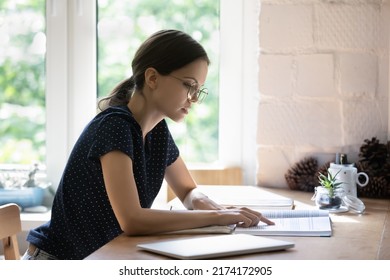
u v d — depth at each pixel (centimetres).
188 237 157
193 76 173
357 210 210
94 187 172
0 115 299
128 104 182
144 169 179
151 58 173
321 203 209
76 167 173
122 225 159
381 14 264
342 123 269
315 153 271
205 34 291
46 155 295
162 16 292
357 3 265
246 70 290
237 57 289
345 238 163
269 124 273
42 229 180
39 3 293
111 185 161
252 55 289
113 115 170
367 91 266
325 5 266
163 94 174
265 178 276
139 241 153
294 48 270
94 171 169
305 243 154
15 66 297
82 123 294
